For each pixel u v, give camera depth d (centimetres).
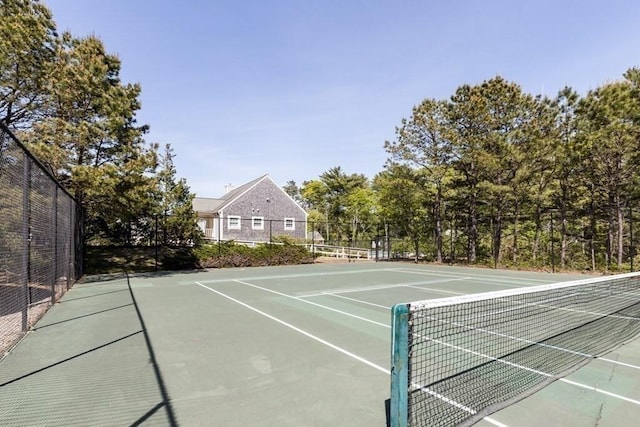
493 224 2131
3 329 554
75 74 1144
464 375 365
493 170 1838
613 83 1481
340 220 4119
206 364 410
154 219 1802
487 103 1933
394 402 248
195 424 274
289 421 279
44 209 714
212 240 2266
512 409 296
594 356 432
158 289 1034
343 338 521
